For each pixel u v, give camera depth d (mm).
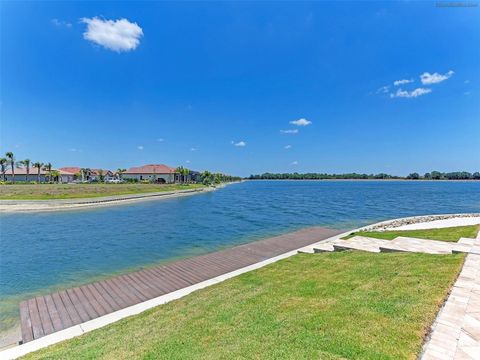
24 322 5531
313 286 5590
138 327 4605
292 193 62125
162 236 15648
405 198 45812
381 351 3033
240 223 20469
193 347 3566
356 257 7688
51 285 8312
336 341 3318
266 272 7285
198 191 62656
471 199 43219
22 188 45906
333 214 25922
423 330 3396
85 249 12688
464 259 6355
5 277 8977
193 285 7059
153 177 90062
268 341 3496
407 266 6156
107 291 7016
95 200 31828
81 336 4582
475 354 2920
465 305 4035
